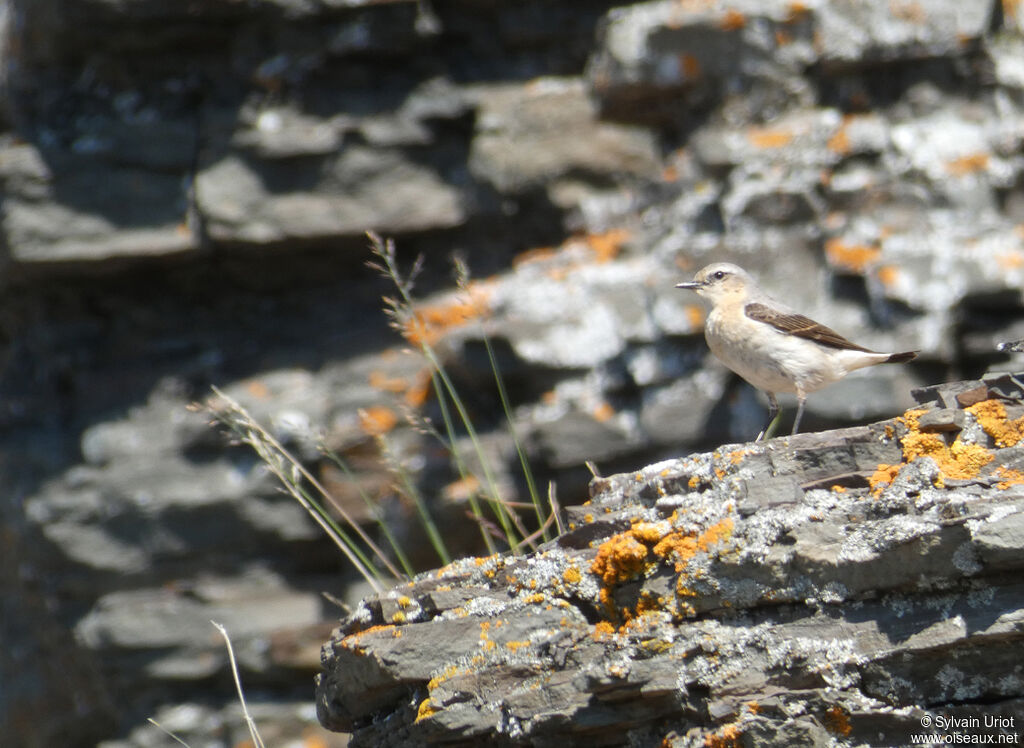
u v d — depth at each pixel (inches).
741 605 200.8
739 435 495.2
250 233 538.9
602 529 224.7
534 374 508.7
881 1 529.0
